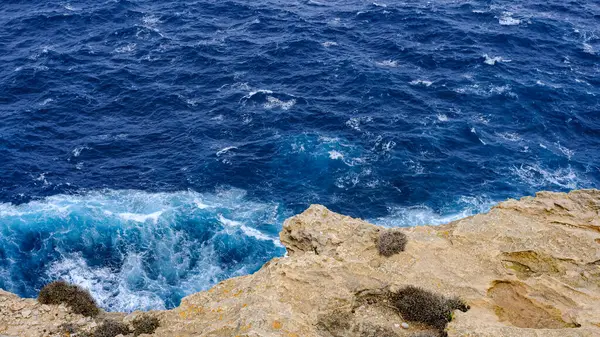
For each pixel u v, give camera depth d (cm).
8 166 5716
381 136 6153
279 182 5612
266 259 4756
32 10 8900
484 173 5669
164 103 6788
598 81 7088
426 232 2764
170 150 6053
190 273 4609
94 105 6756
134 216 5166
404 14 8875
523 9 9019
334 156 5881
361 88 7025
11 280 4466
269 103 6762
